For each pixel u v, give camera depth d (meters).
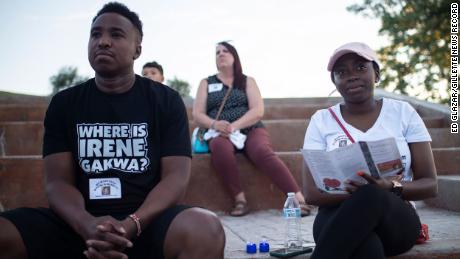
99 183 2.04
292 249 2.31
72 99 2.13
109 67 2.05
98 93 2.13
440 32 10.26
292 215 2.51
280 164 3.79
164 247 1.84
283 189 3.72
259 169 3.96
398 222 1.91
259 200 3.95
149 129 2.09
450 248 2.22
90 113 2.09
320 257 1.74
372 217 1.78
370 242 1.78
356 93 2.18
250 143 3.93
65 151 2.09
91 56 2.08
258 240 2.74
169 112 2.13
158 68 5.74
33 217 1.90
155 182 2.10
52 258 1.92
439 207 3.68
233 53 4.24
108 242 1.75
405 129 2.19
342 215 1.80
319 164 1.95
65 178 2.05
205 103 4.24
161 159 2.10
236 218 3.67
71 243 1.96
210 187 3.95
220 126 3.94
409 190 2.01
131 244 1.76
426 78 10.59
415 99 6.50
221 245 1.83
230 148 3.86
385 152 1.86
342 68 2.19
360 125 2.24
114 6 2.16
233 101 4.15
